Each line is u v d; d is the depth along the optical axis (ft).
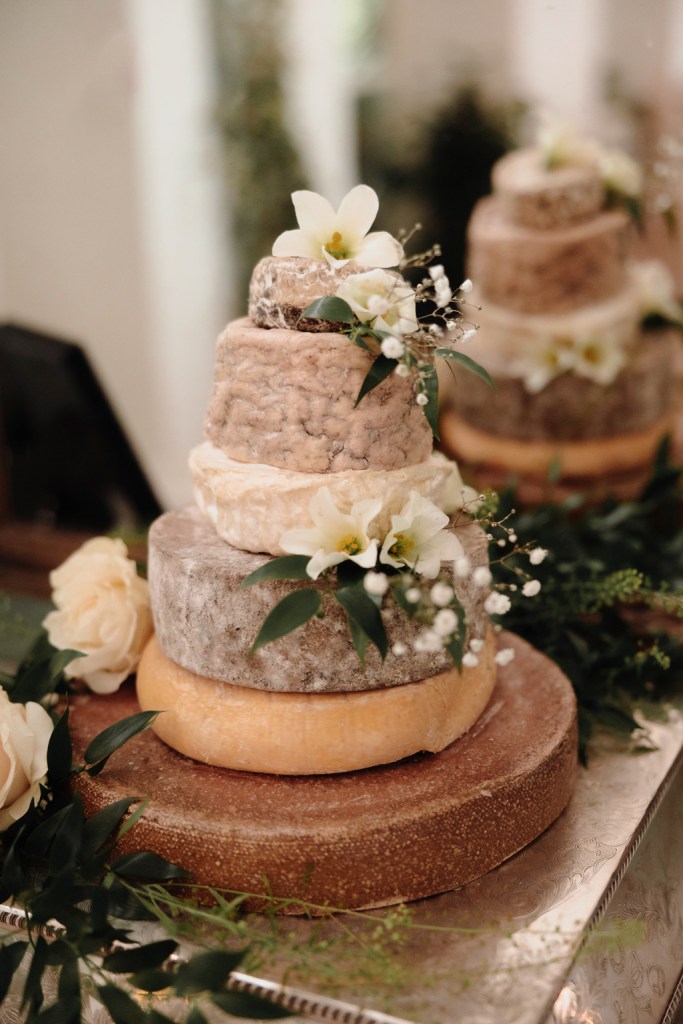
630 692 3.23
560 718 2.71
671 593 3.41
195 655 2.54
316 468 2.48
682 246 3.93
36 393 4.35
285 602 2.35
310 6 3.80
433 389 2.41
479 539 2.61
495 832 2.47
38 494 4.50
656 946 2.69
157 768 2.57
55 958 2.25
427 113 3.92
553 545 3.35
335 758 2.49
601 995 2.42
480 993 2.20
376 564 2.43
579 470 4.01
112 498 4.42
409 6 3.80
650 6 3.70
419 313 4.09
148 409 4.31
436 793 2.44
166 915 2.36
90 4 3.90
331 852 2.35
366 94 3.92
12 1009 2.48
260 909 2.39
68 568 2.97
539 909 2.39
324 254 2.49
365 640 2.33
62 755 2.51
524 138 3.92
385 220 4.08
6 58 4.02
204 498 2.63
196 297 4.16
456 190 4.00
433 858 2.41
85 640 2.86
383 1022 2.15
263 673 2.48
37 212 4.18
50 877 2.35
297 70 3.89
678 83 3.76
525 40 3.81
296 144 3.98
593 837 2.59
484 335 4.05
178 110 3.97
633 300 3.98
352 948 2.31
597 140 3.89
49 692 2.69
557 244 3.88
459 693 2.61
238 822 2.38
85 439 4.37
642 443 4.04
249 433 2.53
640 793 2.75
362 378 2.45
